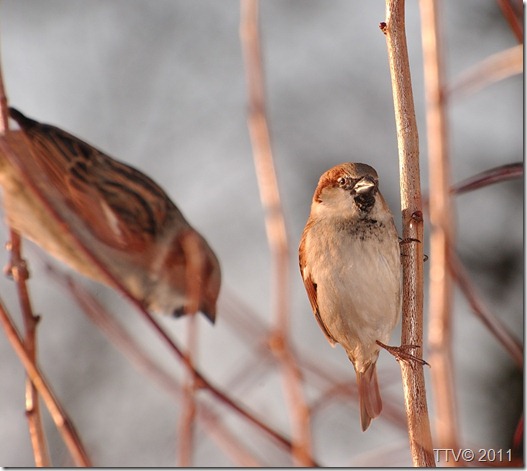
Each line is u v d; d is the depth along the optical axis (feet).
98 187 23.02
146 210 22.85
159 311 22.63
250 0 22.84
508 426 54.90
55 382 52.54
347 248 27.66
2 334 51.85
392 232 27.71
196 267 20.38
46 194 22.49
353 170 28.14
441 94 23.40
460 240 59.77
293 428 17.44
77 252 22.52
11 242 21.53
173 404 52.54
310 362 19.57
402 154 22.80
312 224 28.86
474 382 55.98
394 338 49.32
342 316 28.22
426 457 20.75
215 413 17.79
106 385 52.95
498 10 64.13
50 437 45.50
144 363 18.04
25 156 23.08
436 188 22.99
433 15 23.81
